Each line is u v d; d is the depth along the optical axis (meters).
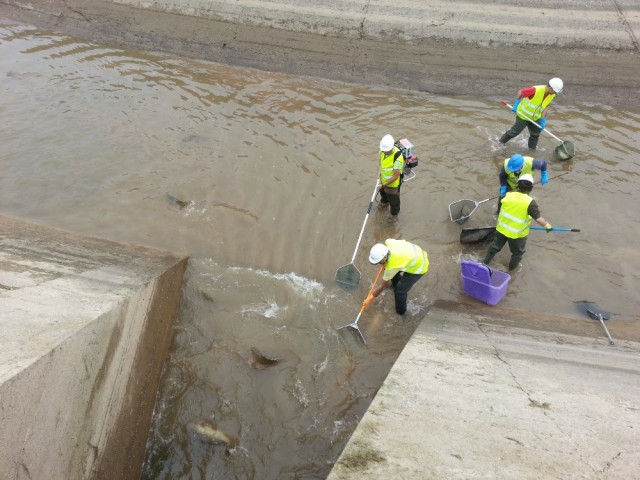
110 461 4.32
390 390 4.09
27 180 7.92
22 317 4.00
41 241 6.26
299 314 6.22
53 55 11.00
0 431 2.96
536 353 4.81
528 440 3.46
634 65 9.57
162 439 5.09
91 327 4.00
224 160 8.45
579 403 3.95
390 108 9.55
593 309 6.16
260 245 7.12
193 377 5.56
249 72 10.55
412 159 6.70
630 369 4.58
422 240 7.14
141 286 5.12
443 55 10.04
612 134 8.80
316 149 8.66
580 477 3.09
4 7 12.23
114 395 4.42
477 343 4.95
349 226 7.38
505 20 10.09
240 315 6.20
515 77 9.72
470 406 3.85
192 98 9.83
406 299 6.23
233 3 11.07
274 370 5.61
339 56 10.38
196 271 6.69
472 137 8.85
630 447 3.39
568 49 9.77
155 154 8.54
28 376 3.20
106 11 11.69
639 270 6.61
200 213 7.55
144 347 5.12
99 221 7.32
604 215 7.36
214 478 4.77
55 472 3.52
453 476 3.09
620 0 10.21
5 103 9.46
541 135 8.84
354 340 5.91
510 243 6.23
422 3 10.49
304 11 10.75
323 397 5.37
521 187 5.89
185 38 11.12
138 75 10.45
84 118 9.24
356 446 3.36
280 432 5.08
